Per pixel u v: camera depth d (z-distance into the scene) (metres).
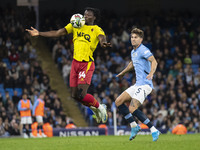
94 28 19.55
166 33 66.94
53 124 45.81
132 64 20.39
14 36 59.72
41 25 66.12
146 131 40.06
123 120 47.31
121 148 15.57
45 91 49.78
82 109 53.72
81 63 19.53
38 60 60.59
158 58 61.50
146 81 19.12
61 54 60.19
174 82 55.62
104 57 59.91
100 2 76.31
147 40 65.06
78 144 18.23
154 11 77.56
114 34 63.69
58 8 72.94
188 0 79.75
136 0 77.38
